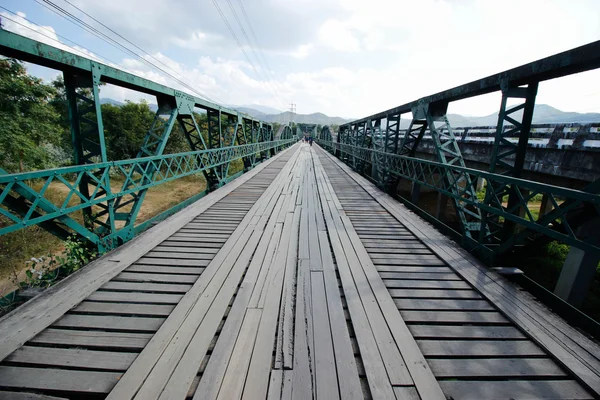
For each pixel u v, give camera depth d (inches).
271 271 128.7
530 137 288.0
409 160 247.1
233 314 97.3
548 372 77.8
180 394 67.4
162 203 474.3
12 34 107.0
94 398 69.1
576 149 218.5
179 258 143.0
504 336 91.4
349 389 69.6
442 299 111.7
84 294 106.9
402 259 147.0
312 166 555.8
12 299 112.2
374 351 82.2
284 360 78.0
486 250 148.0
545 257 277.9
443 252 152.6
